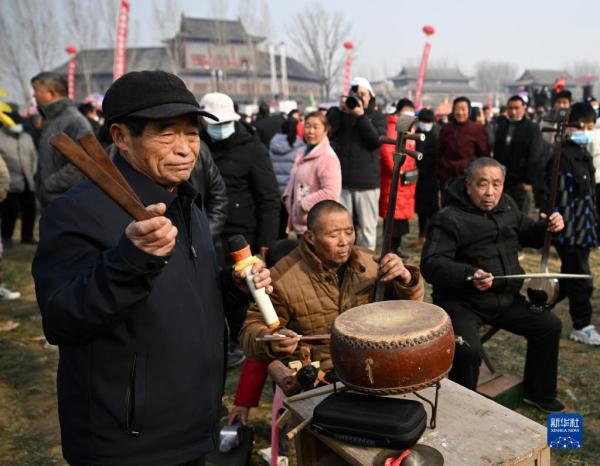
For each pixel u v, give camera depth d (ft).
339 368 5.23
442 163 20.36
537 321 9.68
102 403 4.58
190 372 4.78
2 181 15.25
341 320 5.45
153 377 4.62
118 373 4.58
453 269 9.09
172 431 4.73
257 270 5.10
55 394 11.61
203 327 4.93
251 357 7.05
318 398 6.17
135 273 3.84
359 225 17.92
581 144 12.81
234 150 11.69
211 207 10.66
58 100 13.37
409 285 7.01
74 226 4.42
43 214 4.60
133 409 4.59
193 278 4.94
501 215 9.56
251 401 8.47
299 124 22.66
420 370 4.96
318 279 7.52
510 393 10.12
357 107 16.84
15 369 12.67
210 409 5.01
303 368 6.63
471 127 19.89
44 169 13.65
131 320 4.51
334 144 17.44
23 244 24.57
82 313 3.99
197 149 4.71
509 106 19.43
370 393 5.07
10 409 11.02
